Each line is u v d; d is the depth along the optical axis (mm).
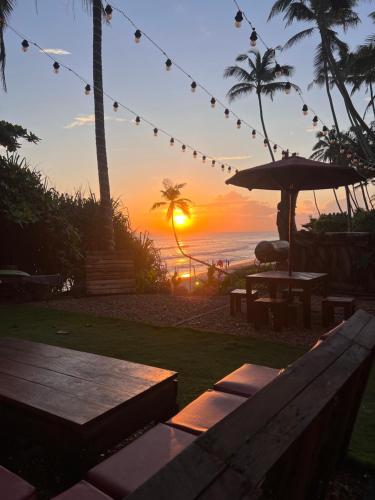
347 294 10344
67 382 2518
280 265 11883
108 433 2205
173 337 6102
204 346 5570
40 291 10141
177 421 2199
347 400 1842
